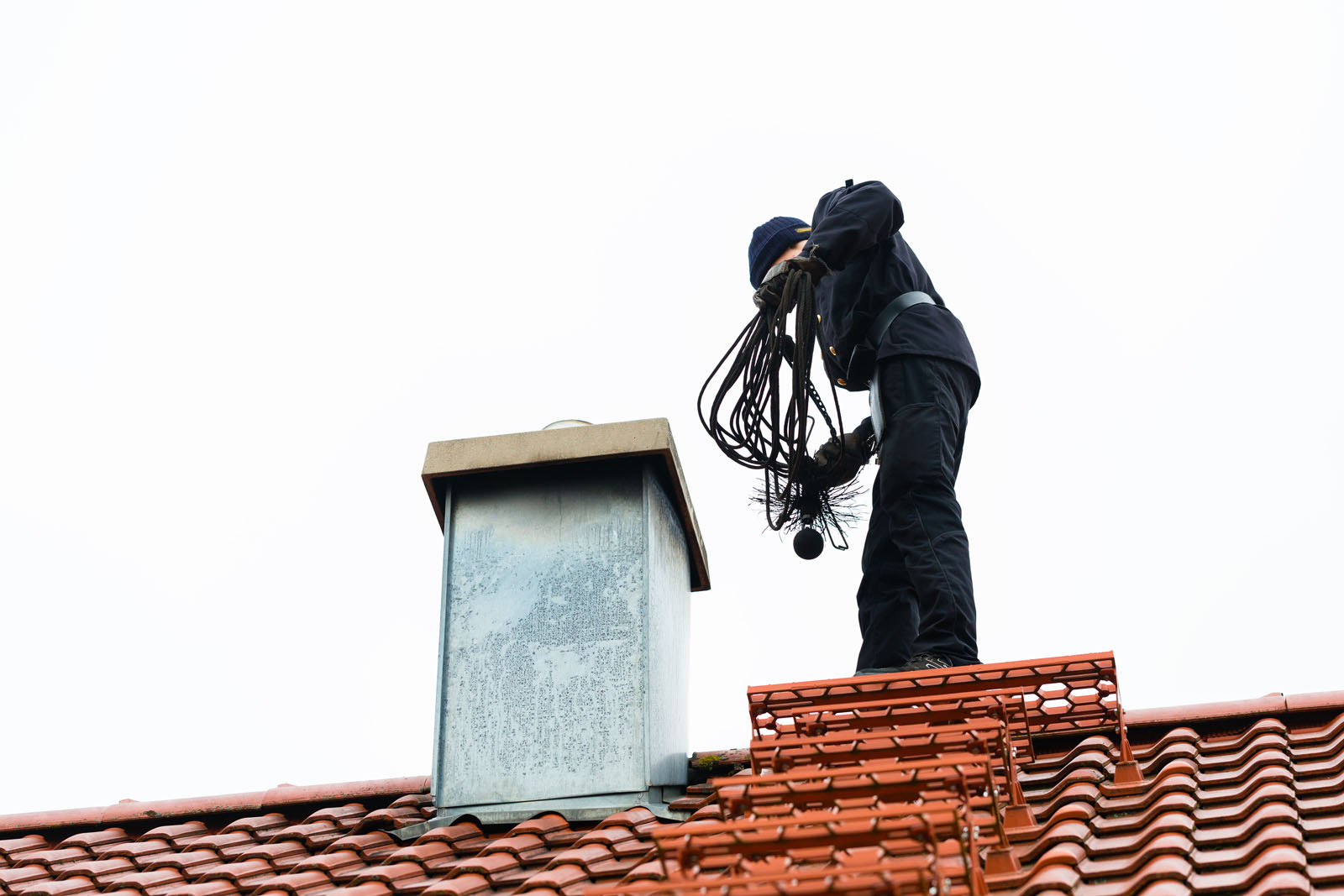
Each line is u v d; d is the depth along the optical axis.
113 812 8.80
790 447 7.95
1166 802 6.02
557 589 7.85
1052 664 6.66
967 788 5.33
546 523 8.04
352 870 6.90
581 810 7.25
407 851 6.87
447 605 7.93
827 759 6.03
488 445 8.20
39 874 7.73
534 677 7.66
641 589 7.75
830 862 4.96
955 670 6.75
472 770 7.51
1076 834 5.79
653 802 7.30
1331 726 7.11
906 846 5.02
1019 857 5.73
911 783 5.21
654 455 8.07
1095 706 7.14
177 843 8.23
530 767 7.45
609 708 7.50
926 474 7.68
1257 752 6.80
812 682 6.85
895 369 8.00
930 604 7.45
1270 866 5.06
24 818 8.95
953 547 7.57
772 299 7.98
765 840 4.66
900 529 7.70
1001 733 6.30
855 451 8.43
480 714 7.64
